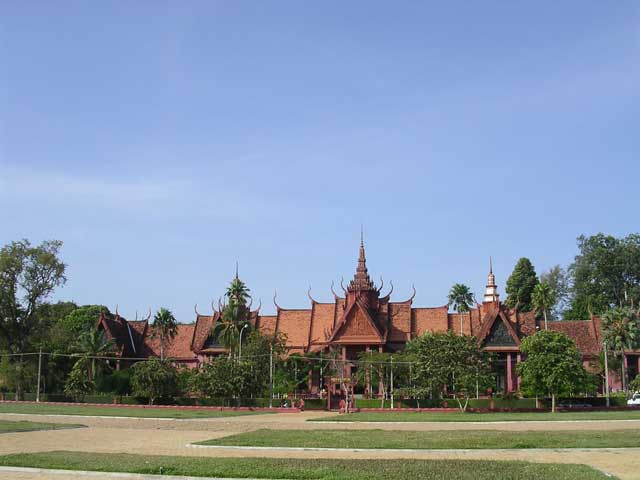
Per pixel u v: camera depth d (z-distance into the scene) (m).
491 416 68.31
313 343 107.81
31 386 102.69
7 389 105.44
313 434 43.66
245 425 56.06
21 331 103.94
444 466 27.55
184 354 114.62
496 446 34.97
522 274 148.25
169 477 26.14
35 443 40.16
